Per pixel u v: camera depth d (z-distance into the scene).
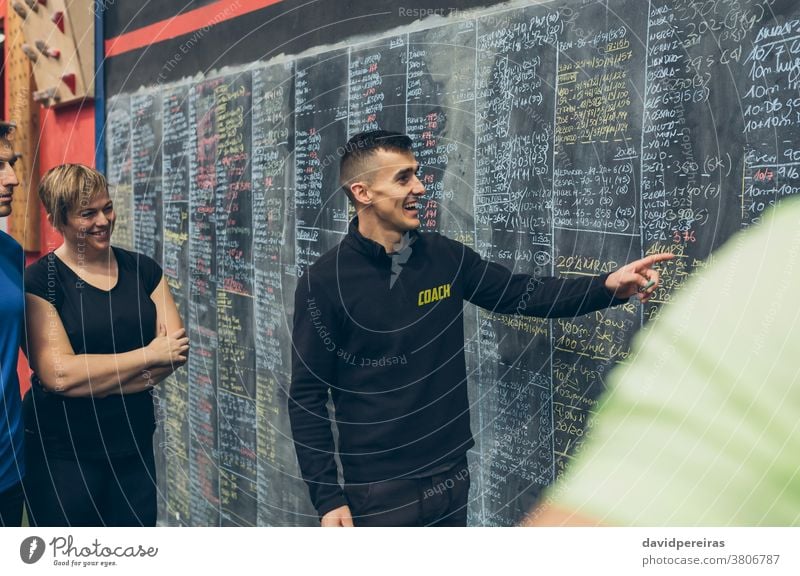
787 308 1.25
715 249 1.32
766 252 1.25
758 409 1.30
